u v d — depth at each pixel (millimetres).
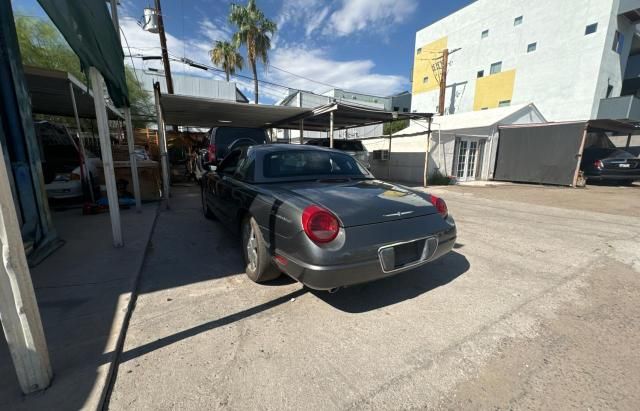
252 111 9203
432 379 1695
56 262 3211
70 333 1985
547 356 1894
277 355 1878
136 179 5695
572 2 17547
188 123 12438
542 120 15109
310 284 2096
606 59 16766
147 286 2797
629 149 15328
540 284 2947
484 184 12266
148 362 1788
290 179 3094
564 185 11461
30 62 10930
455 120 15305
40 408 1408
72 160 6223
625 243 4289
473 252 3887
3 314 1359
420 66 29016
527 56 20016
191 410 1456
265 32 19062
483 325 2240
